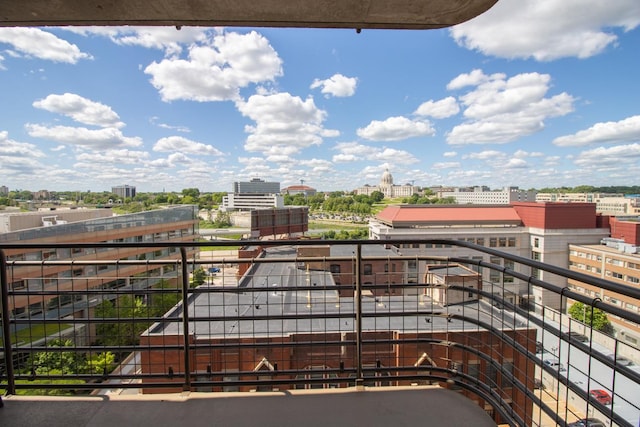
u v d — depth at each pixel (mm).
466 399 2244
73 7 2055
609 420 1352
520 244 35250
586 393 1454
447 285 2324
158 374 2326
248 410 2148
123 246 2230
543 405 1671
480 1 2049
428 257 2393
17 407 2186
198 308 10211
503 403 1930
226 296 11453
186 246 2275
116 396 2279
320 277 11719
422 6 2107
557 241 33625
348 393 2312
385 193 165500
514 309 1899
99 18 2199
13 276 2283
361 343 2371
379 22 2311
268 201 99375
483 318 6465
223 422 2045
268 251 24234
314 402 2223
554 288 1614
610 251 29906
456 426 2006
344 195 157625
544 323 1720
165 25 2305
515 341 1896
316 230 82188
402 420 2055
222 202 108562
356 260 2367
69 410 2160
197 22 2277
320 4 2084
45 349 2295
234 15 2188
